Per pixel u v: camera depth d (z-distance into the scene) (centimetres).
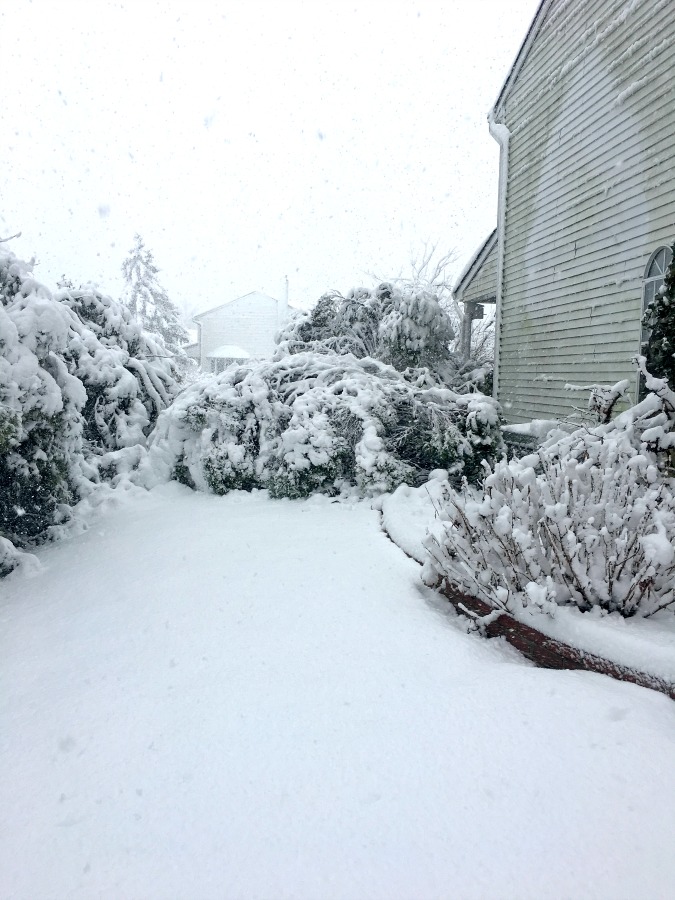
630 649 278
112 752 255
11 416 562
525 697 262
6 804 228
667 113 773
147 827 207
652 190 805
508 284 1238
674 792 199
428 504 623
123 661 347
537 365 1119
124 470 953
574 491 374
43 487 671
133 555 574
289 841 195
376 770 227
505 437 1173
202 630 378
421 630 352
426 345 1310
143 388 1128
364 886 175
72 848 201
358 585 431
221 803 216
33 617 447
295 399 891
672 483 395
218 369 3981
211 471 852
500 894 168
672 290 572
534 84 1125
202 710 282
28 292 693
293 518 671
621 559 324
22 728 282
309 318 1463
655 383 543
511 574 357
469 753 230
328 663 320
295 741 251
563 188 1025
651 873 171
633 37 841
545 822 193
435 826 195
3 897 183
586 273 961
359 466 756
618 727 233
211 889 179
